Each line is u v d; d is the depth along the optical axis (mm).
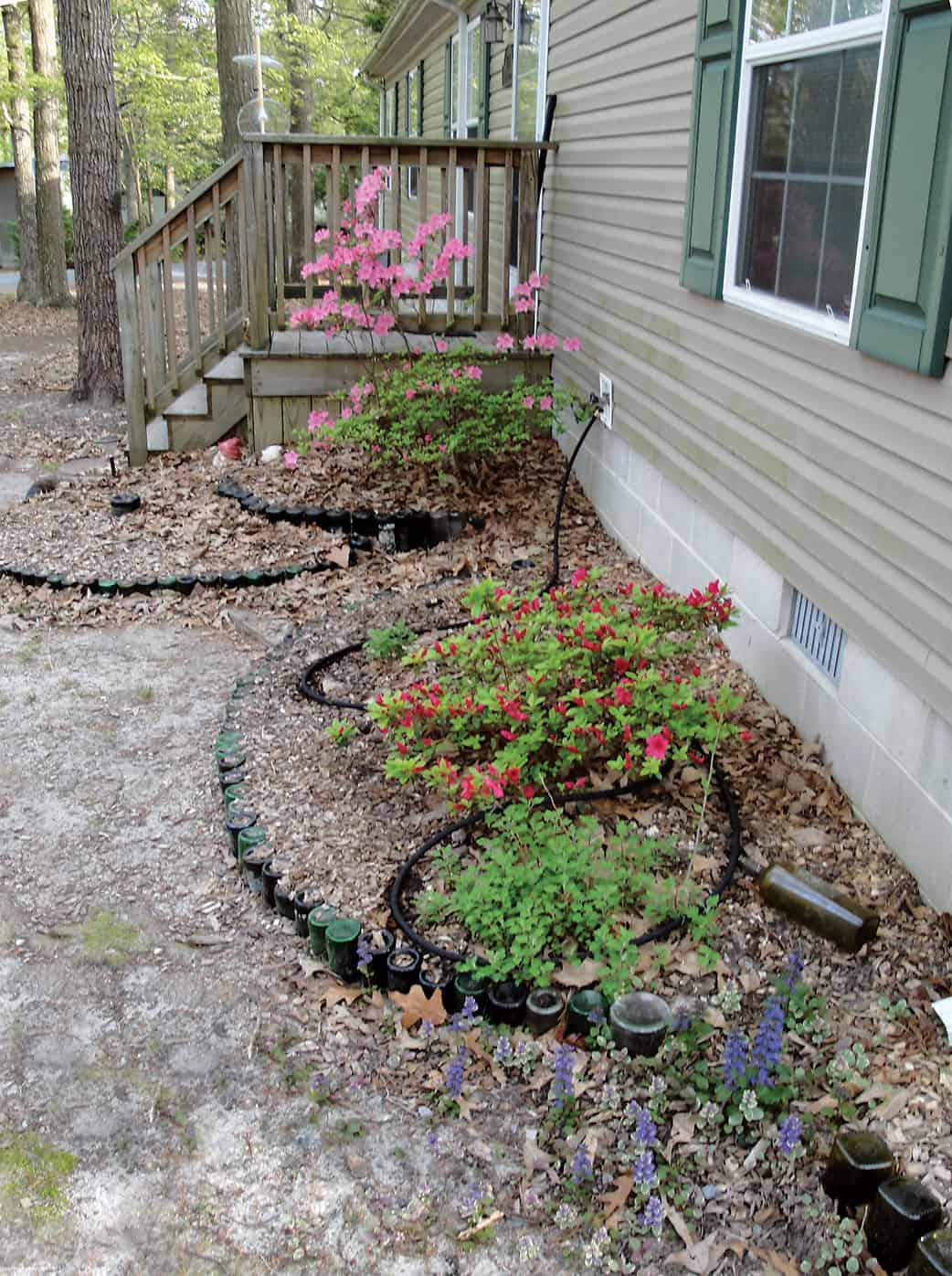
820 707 3766
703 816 3379
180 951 3146
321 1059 2748
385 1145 2500
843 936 2939
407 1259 2236
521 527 6258
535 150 7113
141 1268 2229
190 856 3570
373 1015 2883
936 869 3057
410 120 16828
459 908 3018
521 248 7332
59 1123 2566
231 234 7414
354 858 3373
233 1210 2350
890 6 2961
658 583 4941
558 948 2984
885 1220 2137
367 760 3932
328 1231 2299
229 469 7156
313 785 3775
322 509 6332
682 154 4785
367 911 3133
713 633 4641
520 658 3623
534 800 3291
